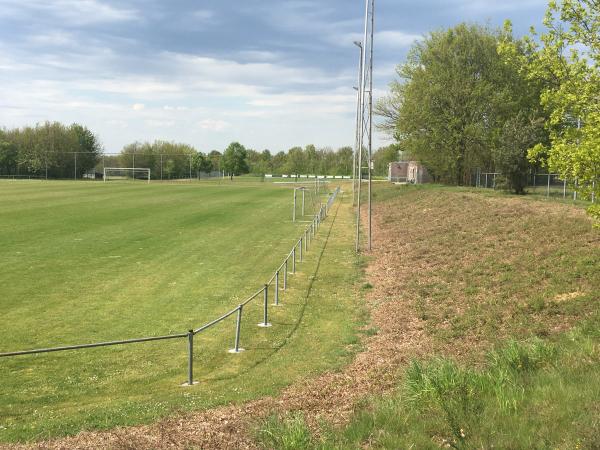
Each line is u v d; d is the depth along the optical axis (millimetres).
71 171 119812
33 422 8766
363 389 9625
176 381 11055
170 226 35000
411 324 14570
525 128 35281
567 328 12070
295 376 11047
